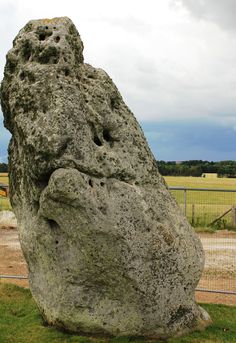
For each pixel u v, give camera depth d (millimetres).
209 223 19422
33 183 6699
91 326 6754
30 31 7172
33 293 7301
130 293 6559
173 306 6805
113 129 6906
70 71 6812
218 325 7445
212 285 10633
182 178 58844
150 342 6660
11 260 12922
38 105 6598
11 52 7246
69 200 6238
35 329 7133
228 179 57062
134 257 6434
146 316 6645
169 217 6977
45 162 6383
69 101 6496
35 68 6766
